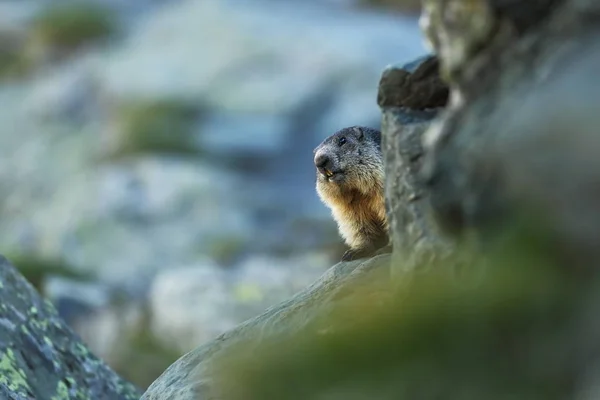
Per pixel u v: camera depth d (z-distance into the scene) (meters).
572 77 8.69
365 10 91.69
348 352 9.43
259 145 75.88
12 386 16.75
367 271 14.03
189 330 42.56
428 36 10.61
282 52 83.56
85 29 96.62
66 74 91.50
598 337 8.02
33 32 98.38
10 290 18.55
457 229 9.72
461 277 9.53
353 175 20.86
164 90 83.50
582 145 8.27
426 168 9.88
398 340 9.23
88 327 43.97
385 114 12.75
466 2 9.81
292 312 13.72
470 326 8.86
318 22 88.81
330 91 79.88
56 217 66.19
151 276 54.81
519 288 8.68
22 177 76.44
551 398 8.16
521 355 8.47
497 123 9.20
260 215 64.94
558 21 9.33
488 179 9.14
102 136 80.19
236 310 43.03
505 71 9.59
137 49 91.25
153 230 62.44
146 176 68.81
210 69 84.25
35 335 18.09
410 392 8.88
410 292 9.90
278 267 50.00
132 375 40.16
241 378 10.21
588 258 8.30
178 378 14.12
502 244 8.98
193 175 69.06
